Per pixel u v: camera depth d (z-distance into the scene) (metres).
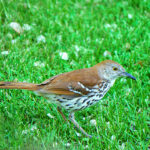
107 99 10.10
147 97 10.30
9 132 8.41
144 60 11.69
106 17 14.24
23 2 13.82
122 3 15.32
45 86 8.47
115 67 8.98
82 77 8.66
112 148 8.42
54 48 11.98
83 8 14.70
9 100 9.56
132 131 9.09
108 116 9.38
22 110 9.47
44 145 8.24
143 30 13.43
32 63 10.96
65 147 8.35
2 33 12.12
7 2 13.50
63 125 9.08
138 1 15.41
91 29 13.16
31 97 9.89
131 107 9.96
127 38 12.84
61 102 8.63
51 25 12.95
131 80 10.84
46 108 9.57
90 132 9.16
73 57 11.62
